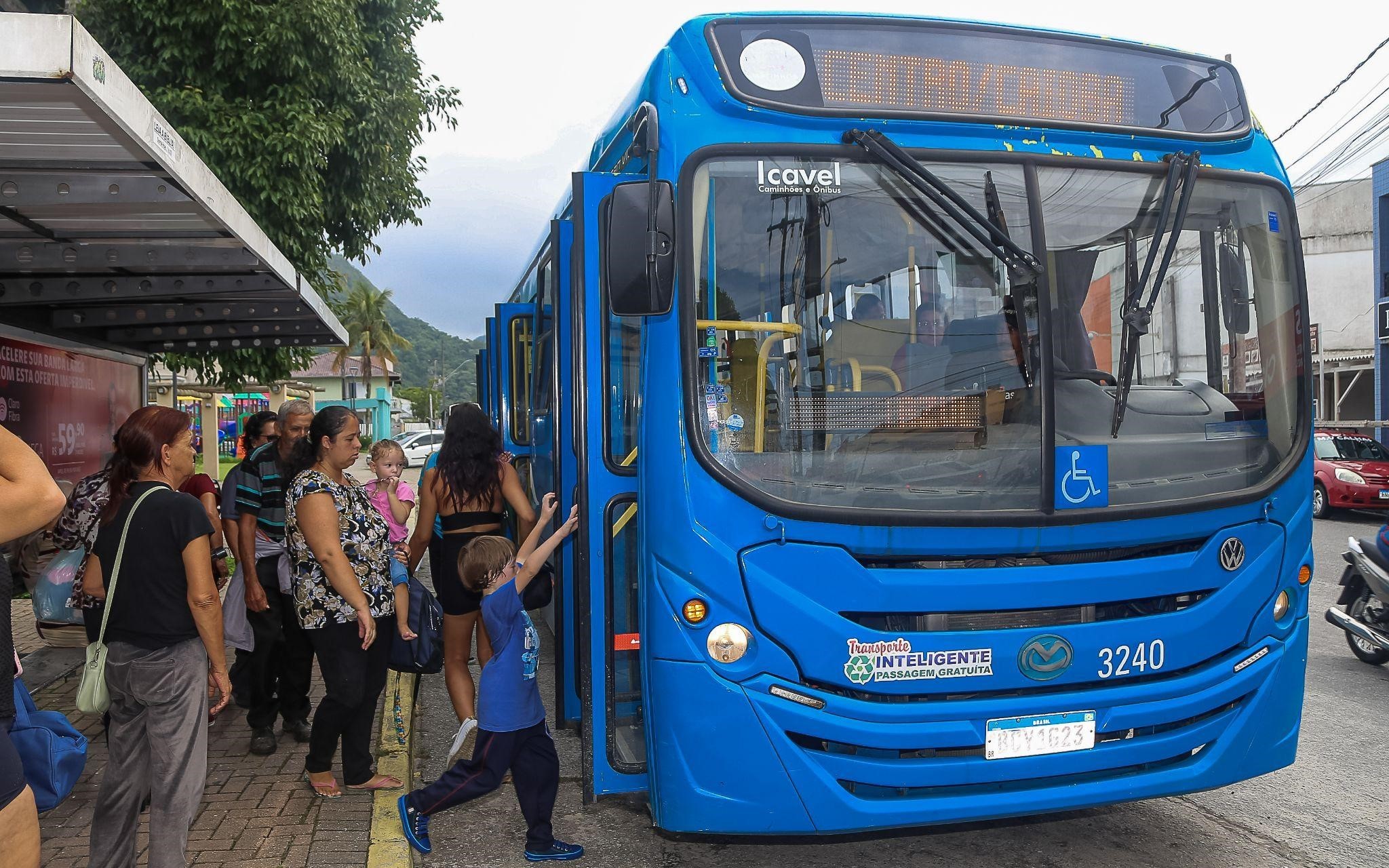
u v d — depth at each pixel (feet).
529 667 13.79
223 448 137.49
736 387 11.66
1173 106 13.41
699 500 11.41
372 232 41.81
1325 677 23.41
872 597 11.30
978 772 11.44
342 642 15.39
